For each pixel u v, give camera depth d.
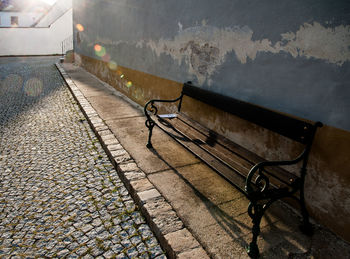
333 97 2.15
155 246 2.23
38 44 23.33
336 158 2.17
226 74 3.36
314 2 2.21
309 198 2.45
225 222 2.39
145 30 5.59
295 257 2.04
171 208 2.55
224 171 2.62
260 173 2.05
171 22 4.54
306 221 2.26
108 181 3.22
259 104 2.91
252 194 1.99
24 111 6.16
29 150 4.09
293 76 2.47
